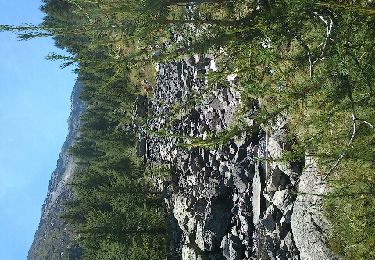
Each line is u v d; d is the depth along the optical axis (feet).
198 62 67.62
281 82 28.07
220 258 66.69
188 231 77.25
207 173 68.95
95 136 152.46
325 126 28.73
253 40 25.35
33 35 22.04
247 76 29.96
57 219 394.11
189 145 24.79
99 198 132.87
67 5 132.26
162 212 102.68
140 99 110.63
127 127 129.39
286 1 22.48
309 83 24.89
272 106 43.50
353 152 27.73
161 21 23.79
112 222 108.68
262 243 51.90
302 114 39.91
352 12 22.81
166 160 92.17
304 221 42.47
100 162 139.54
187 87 73.61
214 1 24.11
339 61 22.99
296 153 27.84
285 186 46.88
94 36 26.78
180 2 23.06
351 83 24.71
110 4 23.21
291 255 46.21
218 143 24.63
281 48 32.09
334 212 38.78
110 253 111.04
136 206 108.27
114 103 132.67
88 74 145.79
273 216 49.11
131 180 112.78
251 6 24.66
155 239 100.68
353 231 36.04
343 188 33.68
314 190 41.32
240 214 57.67
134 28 23.59
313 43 28.84
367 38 23.53
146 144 109.91
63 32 22.75
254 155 52.90
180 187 83.61
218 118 61.82
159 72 93.91
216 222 64.85
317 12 23.57
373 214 34.40
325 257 39.19
